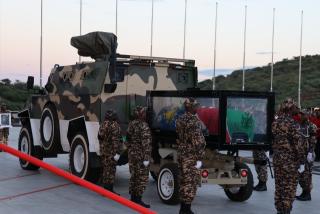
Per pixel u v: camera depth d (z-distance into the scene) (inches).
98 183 397.1
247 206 339.0
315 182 455.8
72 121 411.2
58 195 363.3
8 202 335.9
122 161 376.5
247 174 337.4
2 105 667.4
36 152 474.6
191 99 289.7
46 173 466.6
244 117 308.8
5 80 2022.6
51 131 444.5
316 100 2108.8
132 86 394.0
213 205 340.2
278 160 283.7
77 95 406.9
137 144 320.8
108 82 376.5
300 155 281.1
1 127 647.8
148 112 359.6
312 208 338.0
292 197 283.3
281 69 2997.0
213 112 308.3
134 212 311.4
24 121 495.2
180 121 291.3
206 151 334.0
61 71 437.4
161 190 339.0
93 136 382.3
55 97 442.0
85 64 404.8
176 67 415.5
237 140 307.4
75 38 421.1
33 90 491.8
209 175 327.9
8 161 557.3
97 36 395.9
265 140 315.6
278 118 285.7
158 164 362.3
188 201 288.7
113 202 341.4
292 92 2330.2
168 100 343.0
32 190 380.8
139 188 320.5
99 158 380.2
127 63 392.5
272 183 433.4
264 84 2637.8
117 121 383.2
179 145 293.9
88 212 309.6
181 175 291.3
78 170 401.4
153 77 404.2
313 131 352.8
